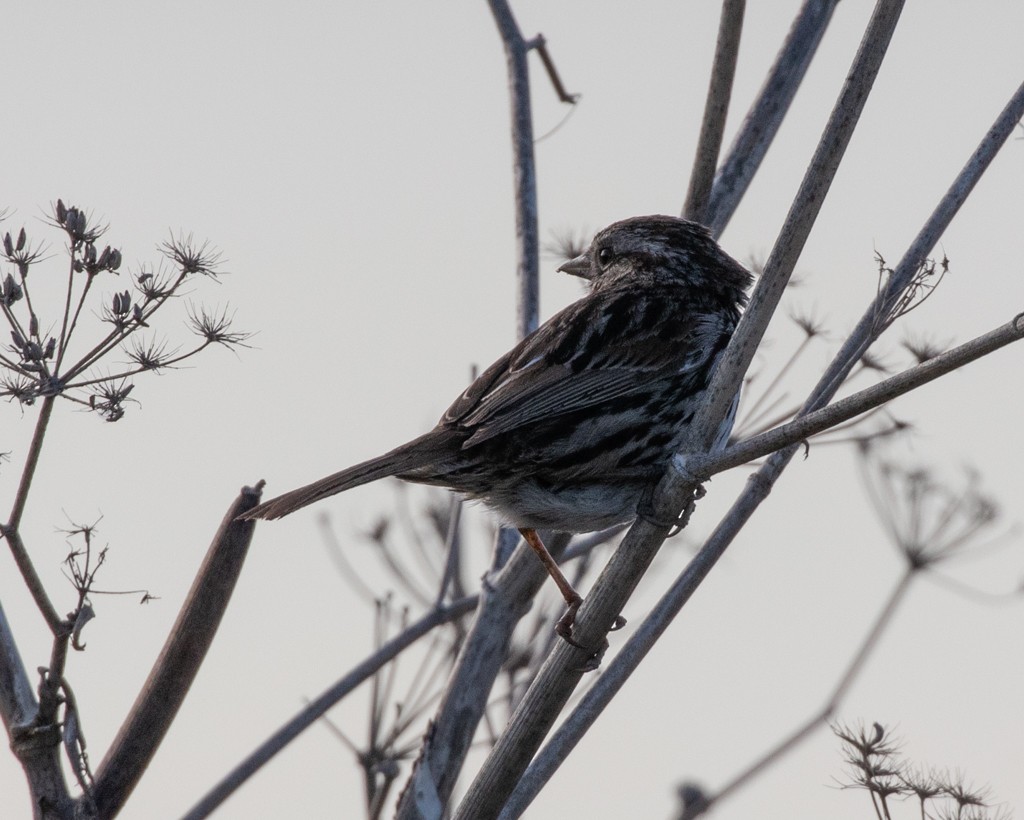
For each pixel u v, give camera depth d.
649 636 10.15
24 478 7.90
